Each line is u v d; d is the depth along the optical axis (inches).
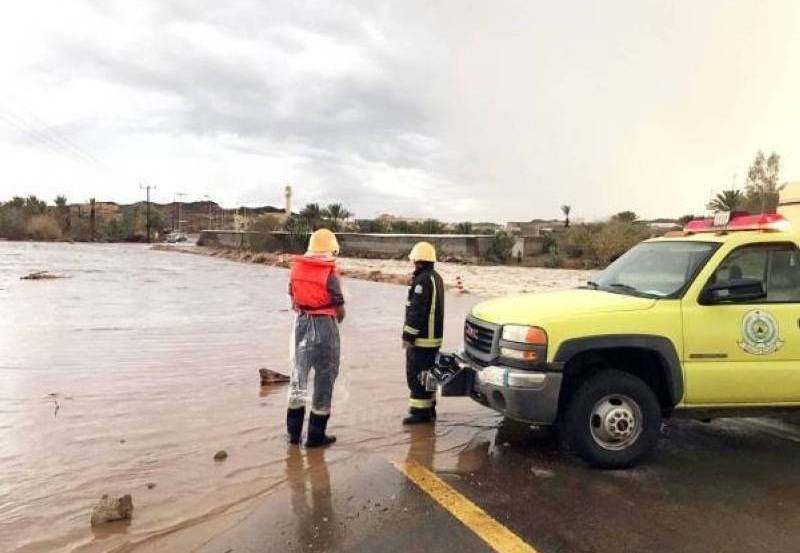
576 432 193.5
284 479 182.5
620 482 185.0
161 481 180.2
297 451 208.2
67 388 289.1
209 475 185.3
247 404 265.6
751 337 200.5
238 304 667.4
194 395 279.3
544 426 240.5
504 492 175.3
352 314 592.7
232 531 148.7
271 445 213.9
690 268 209.6
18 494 170.4
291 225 2212.1
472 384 215.5
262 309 621.9
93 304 645.9
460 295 786.8
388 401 274.7
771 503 170.9
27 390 284.5
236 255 2003.0
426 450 211.0
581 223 1843.0
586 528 153.6
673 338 196.2
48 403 262.5
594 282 245.6
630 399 195.5
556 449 214.4
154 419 241.8
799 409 207.5
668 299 201.2
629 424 195.3
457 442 220.1
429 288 239.1
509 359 197.8
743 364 199.6
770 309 203.2
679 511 164.7
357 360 366.6
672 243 232.7
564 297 220.1
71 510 160.7
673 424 251.8
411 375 243.8
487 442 220.7
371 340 440.8
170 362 353.4
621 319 195.8
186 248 2795.3
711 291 197.9
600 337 193.3
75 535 146.9
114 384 298.2
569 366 196.9
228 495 170.6
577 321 194.4
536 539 147.2
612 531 152.2
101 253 2162.9
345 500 167.5
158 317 551.2
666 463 202.8
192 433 225.1
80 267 1321.4
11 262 1438.2
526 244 1779.0
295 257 220.4
